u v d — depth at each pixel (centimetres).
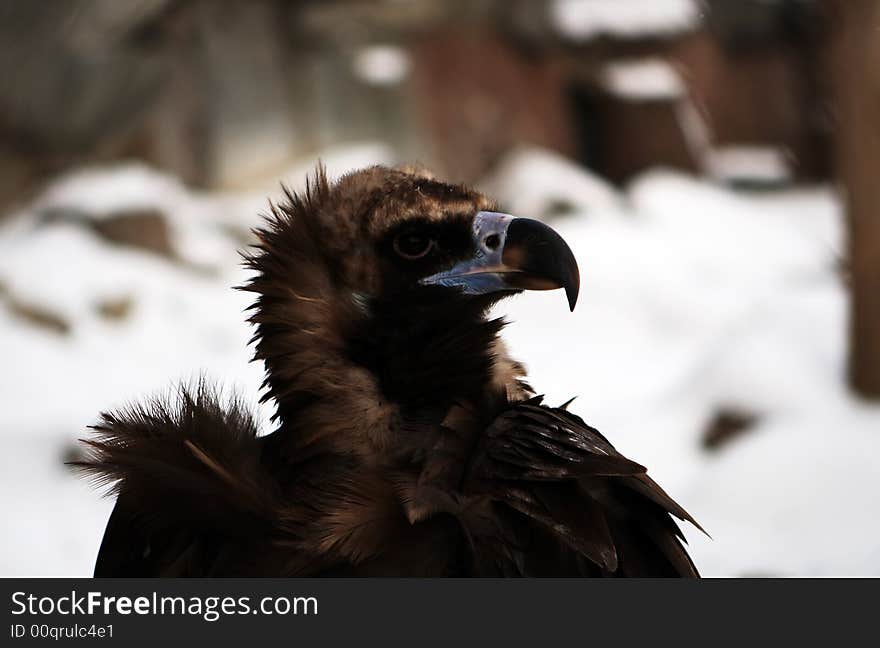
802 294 1311
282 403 375
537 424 353
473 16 2591
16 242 1911
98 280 1775
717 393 1220
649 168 2847
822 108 3172
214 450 358
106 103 2130
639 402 1697
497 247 378
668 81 2909
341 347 372
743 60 3200
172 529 368
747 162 3130
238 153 2298
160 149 2202
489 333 378
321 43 2414
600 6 2812
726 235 2539
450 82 2614
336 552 336
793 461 1078
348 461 358
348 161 2344
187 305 1830
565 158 2848
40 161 2111
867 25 1131
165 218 1964
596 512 343
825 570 916
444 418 358
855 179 1141
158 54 2183
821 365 1196
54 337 1645
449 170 2584
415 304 375
